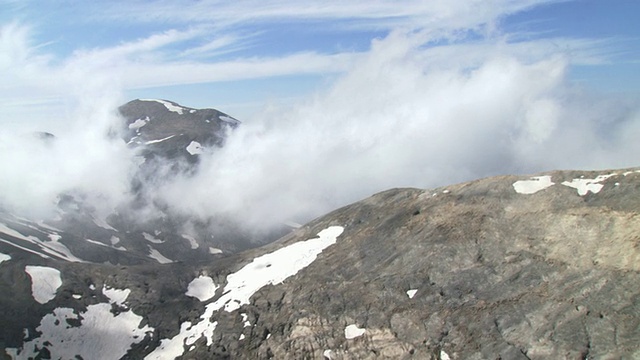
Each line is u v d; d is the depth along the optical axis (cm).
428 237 6275
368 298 5797
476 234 5938
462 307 5128
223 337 6025
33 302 6372
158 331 6397
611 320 4203
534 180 6294
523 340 4472
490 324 4791
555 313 4541
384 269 6172
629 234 4803
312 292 6269
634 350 3872
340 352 5306
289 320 5956
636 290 4319
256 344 5781
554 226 5466
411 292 5606
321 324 5703
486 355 4519
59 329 6106
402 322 5281
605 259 4778
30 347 5709
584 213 5338
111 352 5997
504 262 5444
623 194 5319
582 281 4706
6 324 5875
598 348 4053
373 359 5094
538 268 5144
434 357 4759
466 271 5556
